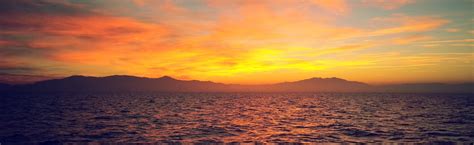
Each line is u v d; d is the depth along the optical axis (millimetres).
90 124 32062
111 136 24719
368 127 30141
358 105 70250
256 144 21875
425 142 22594
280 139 23734
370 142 22562
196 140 23250
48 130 27609
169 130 27984
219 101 96062
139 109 55625
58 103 76250
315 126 31000
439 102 85625
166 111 50844
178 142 22484
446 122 34156
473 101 92875
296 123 33562
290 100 106312
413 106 65000
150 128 29203
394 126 30859
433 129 28625
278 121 35500
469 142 22594
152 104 74625
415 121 35219
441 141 22906
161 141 22797
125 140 23125
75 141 22688
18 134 25422
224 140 23266
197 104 75812
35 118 37719
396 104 74062
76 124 32031
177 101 94438
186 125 31516
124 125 31344
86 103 77438
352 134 25984
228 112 49094
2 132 26375
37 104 70562
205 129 28734
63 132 26562
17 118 37625
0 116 40062
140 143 22062
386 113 46688
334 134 26016
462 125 31500
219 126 30859
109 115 42625
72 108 57062
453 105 68688
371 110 53375
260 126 30969
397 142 22516
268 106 67188
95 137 24266
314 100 106062
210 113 46938
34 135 25000
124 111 50375
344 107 62469
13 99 102562
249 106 67250
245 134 25984
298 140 23328
